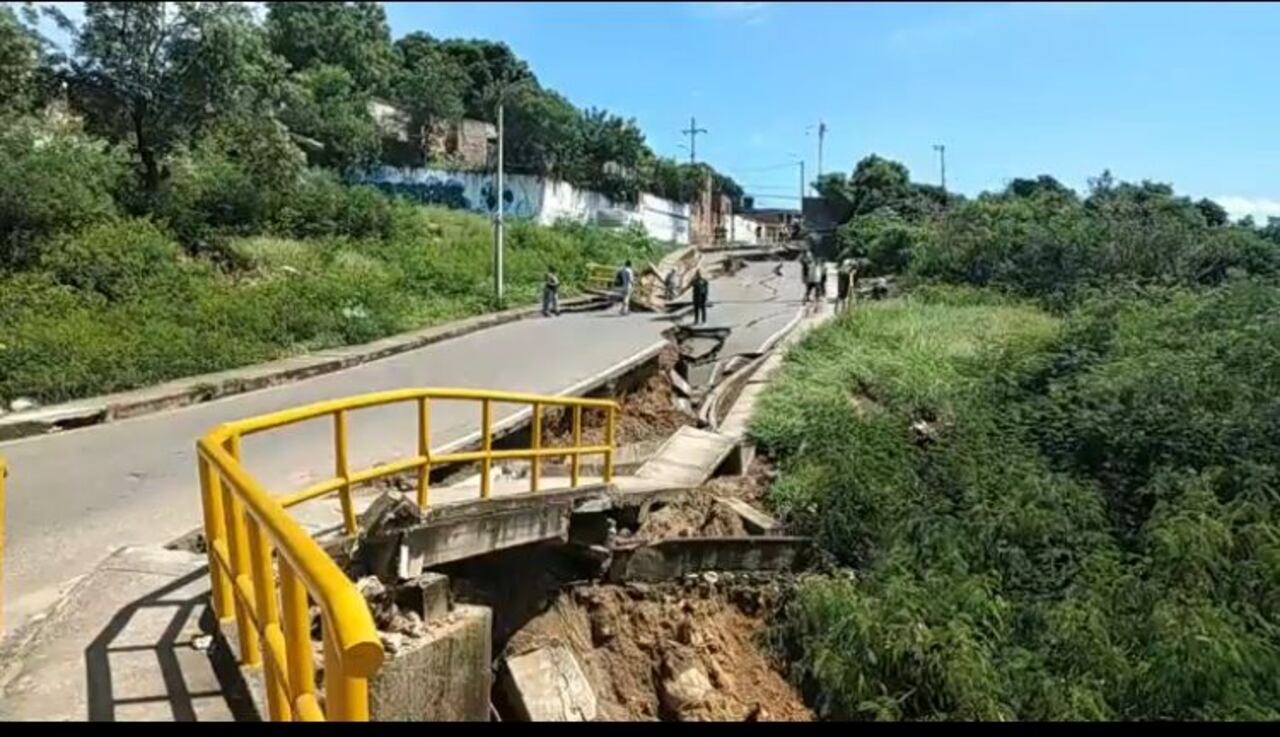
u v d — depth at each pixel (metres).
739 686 10.44
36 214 19.62
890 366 19.30
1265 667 9.08
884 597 10.56
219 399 15.12
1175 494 12.05
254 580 4.27
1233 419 13.01
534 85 54.06
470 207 44.09
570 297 32.12
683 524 12.31
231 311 19.25
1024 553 11.45
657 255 46.41
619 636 10.62
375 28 57.75
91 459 11.14
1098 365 16.23
